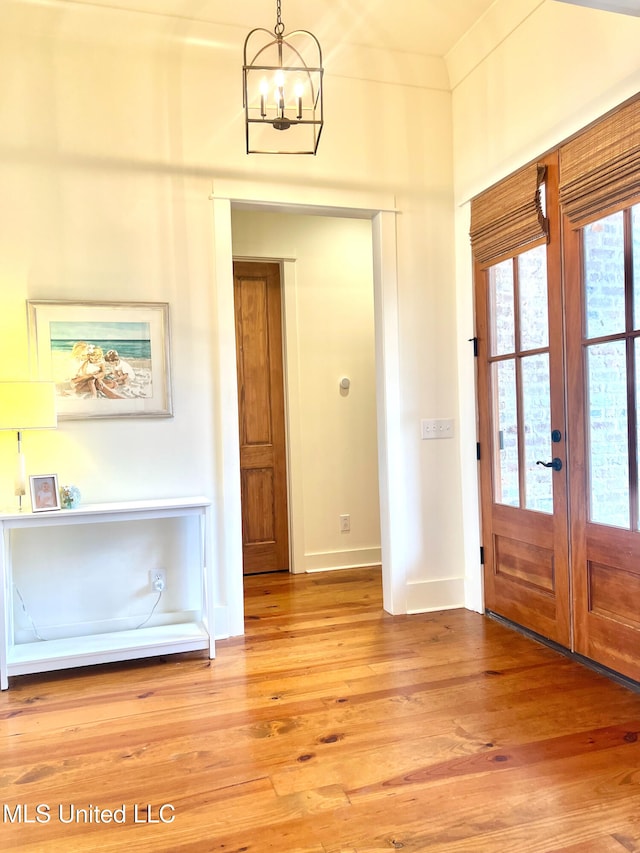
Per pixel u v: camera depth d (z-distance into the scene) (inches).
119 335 110.0
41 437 106.7
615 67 85.7
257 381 165.9
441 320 130.6
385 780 68.2
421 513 129.3
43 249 106.3
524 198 106.5
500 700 87.0
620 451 89.9
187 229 114.0
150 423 112.3
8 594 100.6
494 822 60.8
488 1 107.7
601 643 94.6
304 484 165.8
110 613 111.3
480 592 127.0
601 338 92.0
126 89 110.7
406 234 127.9
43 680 98.0
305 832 59.9
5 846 58.9
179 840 59.1
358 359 170.6
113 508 99.5
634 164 83.0
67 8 105.7
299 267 164.6
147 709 86.8
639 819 60.9
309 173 120.9
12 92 104.8
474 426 126.6
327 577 160.2
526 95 105.7
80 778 69.9
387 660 102.7
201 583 115.3
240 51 116.4
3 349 104.3
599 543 93.8
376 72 124.6
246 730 80.1
